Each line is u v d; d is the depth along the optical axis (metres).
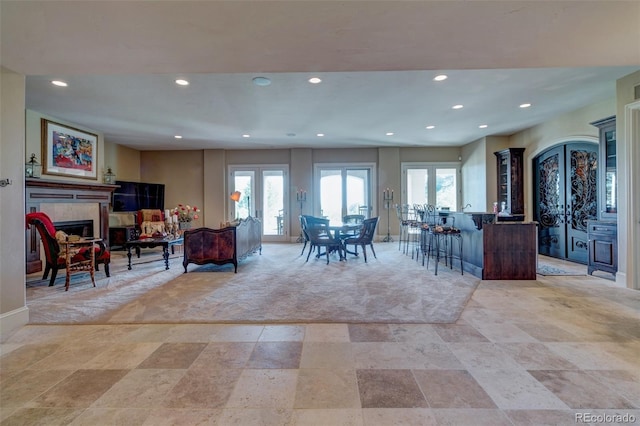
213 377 1.96
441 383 1.88
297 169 8.84
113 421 1.57
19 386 1.88
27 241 4.85
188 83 4.03
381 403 1.69
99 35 2.20
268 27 2.13
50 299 3.57
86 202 6.19
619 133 3.94
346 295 3.69
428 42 2.37
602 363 2.08
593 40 2.36
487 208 7.49
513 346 2.35
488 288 3.96
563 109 5.36
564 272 4.80
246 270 5.14
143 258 6.41
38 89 4.21
